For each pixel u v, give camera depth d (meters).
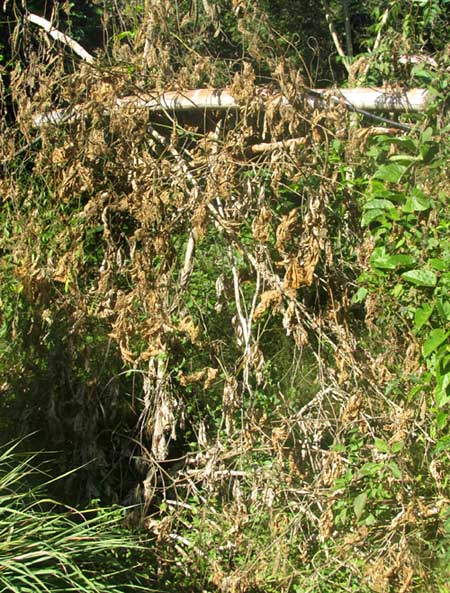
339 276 4.26
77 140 4.45
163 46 4.53
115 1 4.84
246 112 4.18
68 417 4.88
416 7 4.93
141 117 4.33
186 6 4.98
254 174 4.34
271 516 4.12
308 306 4.50
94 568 3.73
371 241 4.12
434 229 3.86
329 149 4.30
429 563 4.02
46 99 4.54
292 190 4.20
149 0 4.49
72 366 4.75
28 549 3.47
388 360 4.16
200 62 4.42
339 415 4.27
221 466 4.35
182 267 4.83
